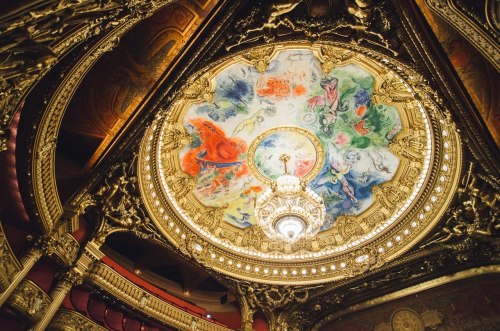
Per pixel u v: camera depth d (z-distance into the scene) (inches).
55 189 316.2
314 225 428.8
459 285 439.5
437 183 417.1
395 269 459.8
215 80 420.2
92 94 320.8
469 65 287.3
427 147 420.5
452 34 275.7
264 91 438.9
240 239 522.3
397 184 472.1
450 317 434.9
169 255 485.1
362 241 491.8
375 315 482.3
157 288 468.4
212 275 489.4
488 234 387.2
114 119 340.8
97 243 379.6
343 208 516.1
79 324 346.6
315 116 462.9
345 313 497.7
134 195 414.6
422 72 313.3
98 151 359.3
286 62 408.2
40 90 251.0
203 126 461.7
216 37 307.6
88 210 386.6
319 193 516.1
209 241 495.2
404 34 298.7
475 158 362.6
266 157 499.8
